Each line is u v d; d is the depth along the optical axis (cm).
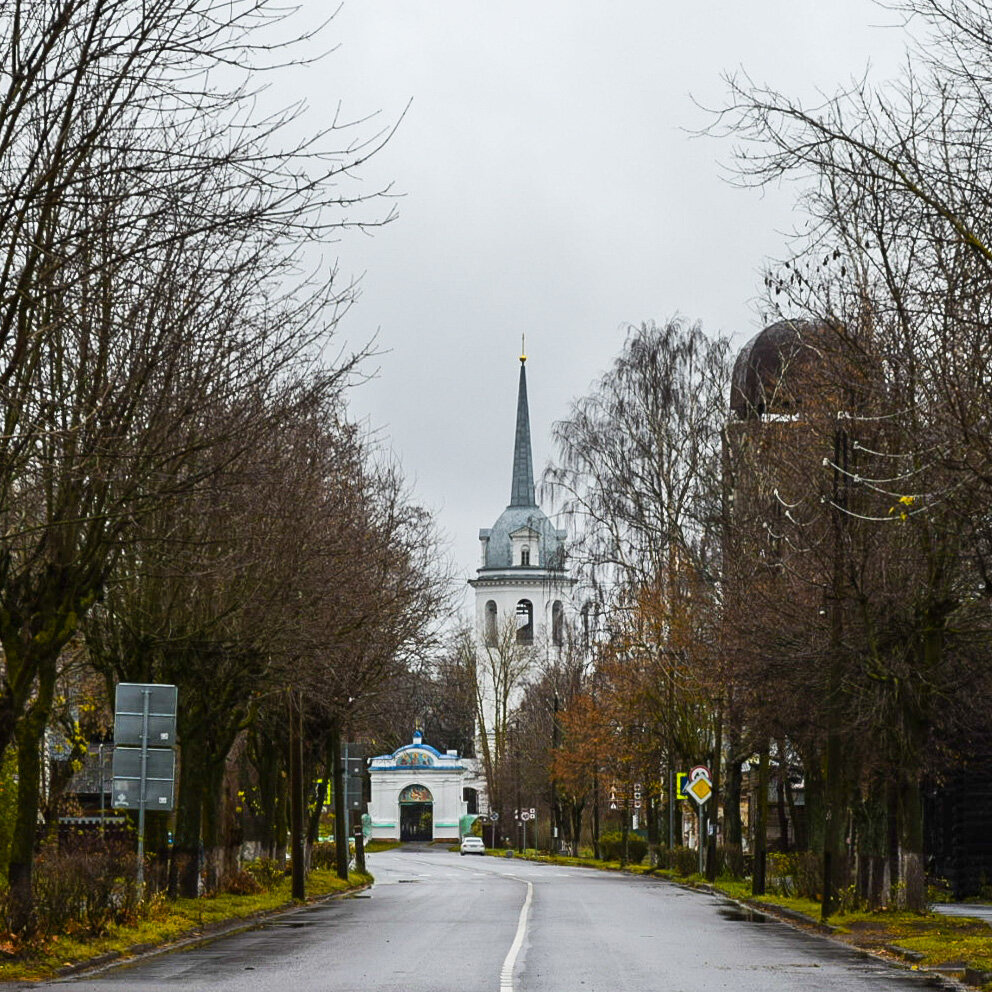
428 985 2422
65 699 4684
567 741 11888
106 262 2225
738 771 7225
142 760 3578
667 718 7575
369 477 5459
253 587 3931
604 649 7438
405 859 13900
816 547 3944
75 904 3153
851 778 4497
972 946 3050
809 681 4278
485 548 18825
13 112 2095
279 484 3747
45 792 5150
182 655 4138
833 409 3891
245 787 7238
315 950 3200
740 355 6456
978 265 2458
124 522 2831
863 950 3225
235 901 4681
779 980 2538
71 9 2080
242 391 3059
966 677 4153
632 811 13075
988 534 2927
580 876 9150
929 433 2759
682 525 6750
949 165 2480
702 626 5547
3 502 2605
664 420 6944
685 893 6425
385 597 5388
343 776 7669
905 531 3784
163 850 4225
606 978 2559
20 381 2433
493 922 4253
